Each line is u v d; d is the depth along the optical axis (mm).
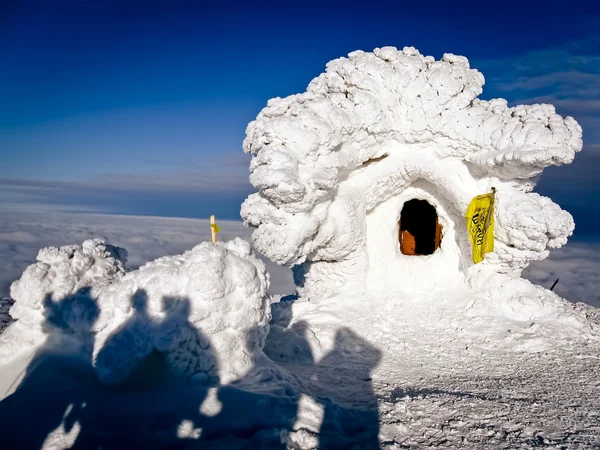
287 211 8516
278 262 8898
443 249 10422
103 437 4629
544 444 4789
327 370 7395
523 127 8617
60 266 6516
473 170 9484
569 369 7223
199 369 5852
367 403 6000
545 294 9625
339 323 9250
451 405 5816
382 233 10570
